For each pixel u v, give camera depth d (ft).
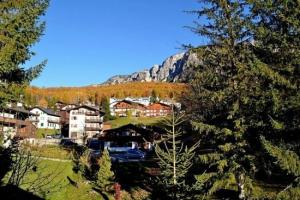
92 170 135.85
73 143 219.82
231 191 96.78
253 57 73.51
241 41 81.30
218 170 82.17
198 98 87.76
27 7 51.75
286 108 64.75
